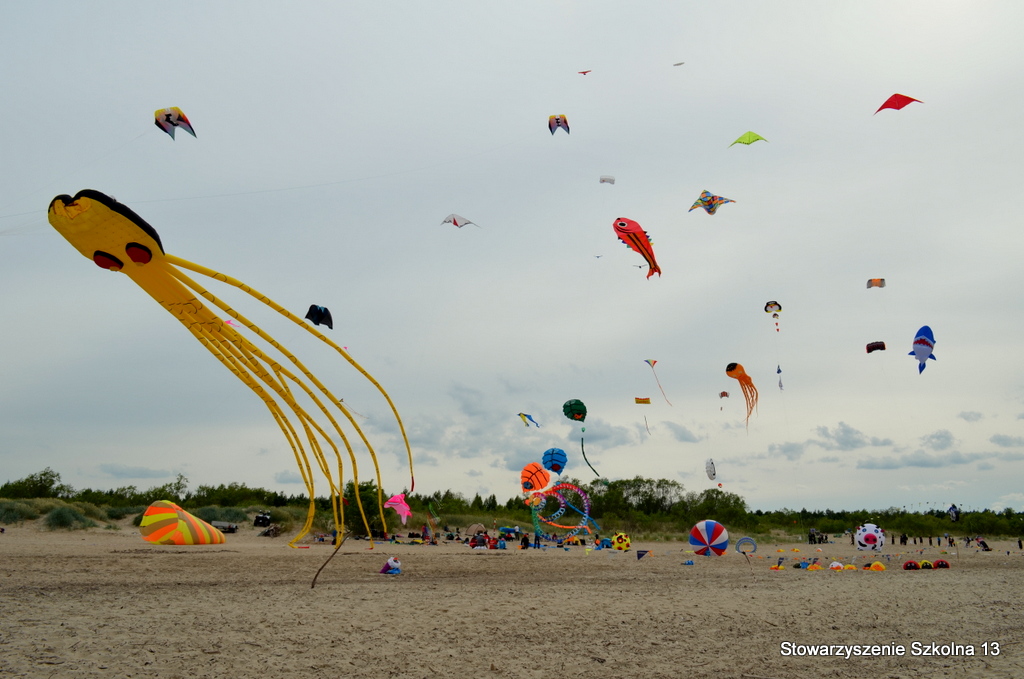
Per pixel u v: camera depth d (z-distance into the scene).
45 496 64.12
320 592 16.50
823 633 12.41
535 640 11.24
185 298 19.06
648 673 9.16
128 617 12.09
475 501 86.25
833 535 77.81
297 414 25.56
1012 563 32.41
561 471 43.06
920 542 61.72
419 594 16.69
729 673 9.27
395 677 8.64
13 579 17.03
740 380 27.34
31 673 8.14
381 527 48.00
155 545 33.03
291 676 8.52
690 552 38.53
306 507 72.75
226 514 53.75
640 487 77.56
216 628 11.38
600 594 17.41
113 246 16.39
